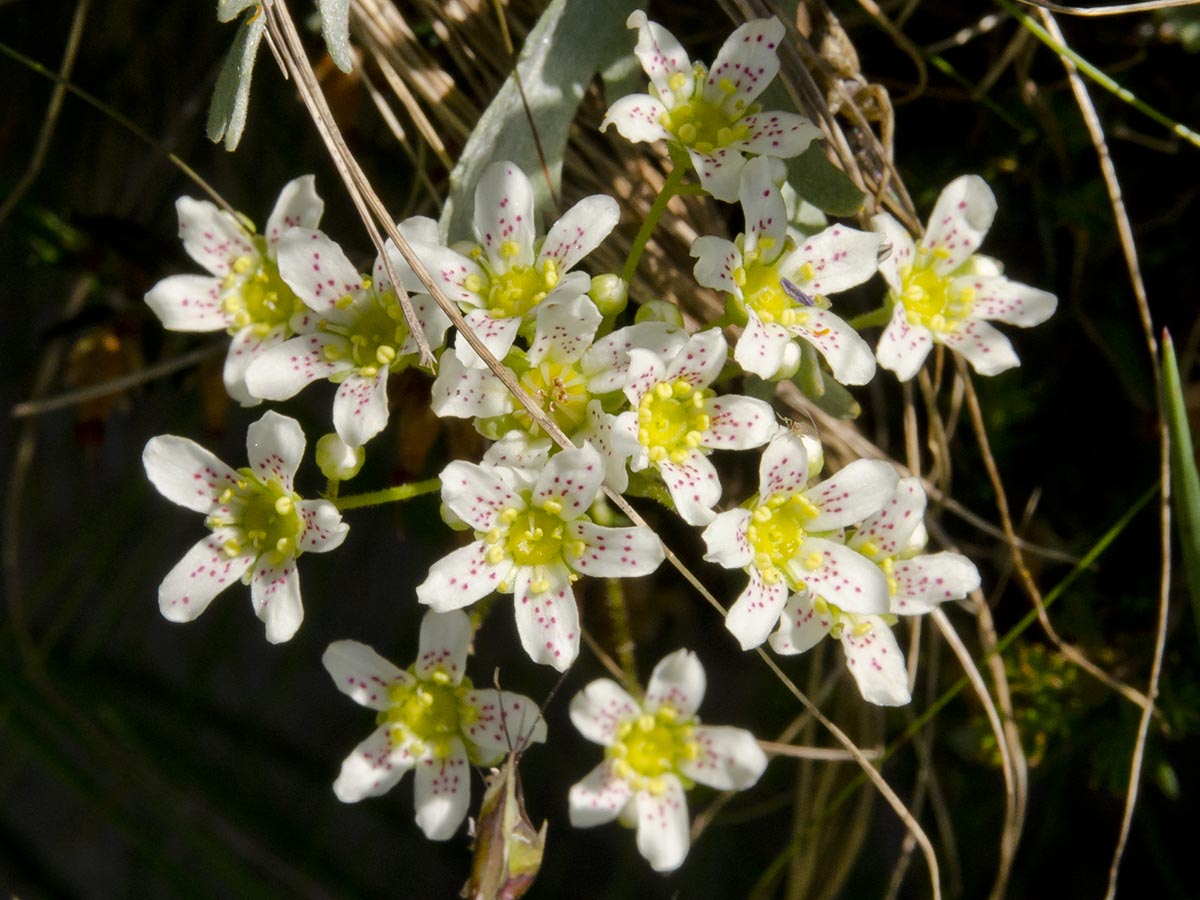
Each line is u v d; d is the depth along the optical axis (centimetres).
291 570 11
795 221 13
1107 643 15
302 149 16
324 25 12
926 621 15
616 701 12
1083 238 14
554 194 12
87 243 16
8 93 17
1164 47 14
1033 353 15
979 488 15
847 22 14
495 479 11
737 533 11
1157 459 14
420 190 14
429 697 12
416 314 11
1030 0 12
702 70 12
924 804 16
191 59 16
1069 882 16
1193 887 15
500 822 11
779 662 16
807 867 15
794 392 13
